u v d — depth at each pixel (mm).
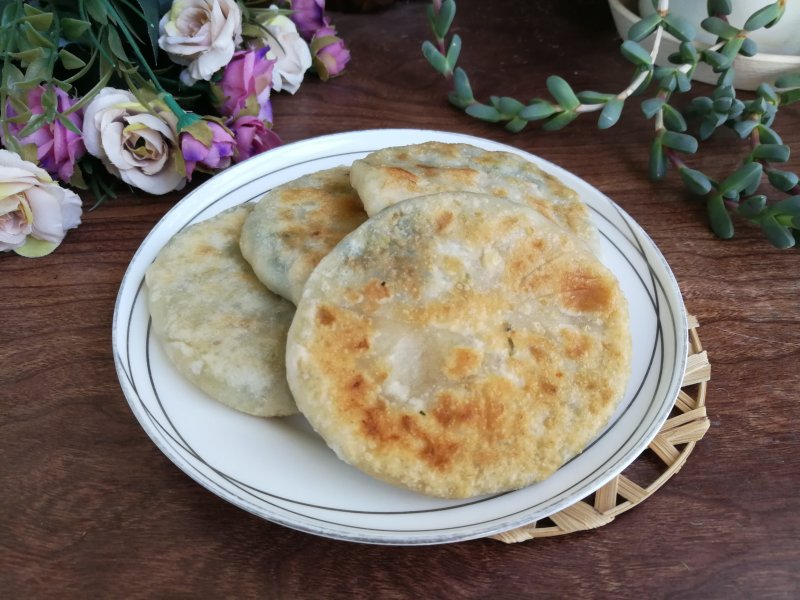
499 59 458
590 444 244
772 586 229
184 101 371
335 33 440
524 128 413
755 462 265
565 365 245
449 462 225
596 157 396
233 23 343
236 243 293
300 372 231
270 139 366
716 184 362
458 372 232
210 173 363
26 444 254
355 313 236
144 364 257
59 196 316
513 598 223
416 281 240
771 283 335
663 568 232
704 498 252
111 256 325
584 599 224
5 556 225
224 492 218
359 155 342
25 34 308
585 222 291
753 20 365
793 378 295
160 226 299
